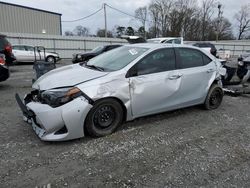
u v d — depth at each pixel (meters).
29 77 9.99
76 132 3.48
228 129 4.36
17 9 27.97
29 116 3.57
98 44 26.72
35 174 2.82
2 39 10.36
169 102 4.48
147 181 2.75
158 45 4.50
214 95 5.39
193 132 4.16
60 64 16.98
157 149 3.50
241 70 7.41
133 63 4.00
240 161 3.26
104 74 3.78
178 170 2.99
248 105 6.02
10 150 3.33
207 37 60.09
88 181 2.72
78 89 3.46
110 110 3.80
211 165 3.13
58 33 32.91
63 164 3.04
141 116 4.18
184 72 4.63
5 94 6.66
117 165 3.06
